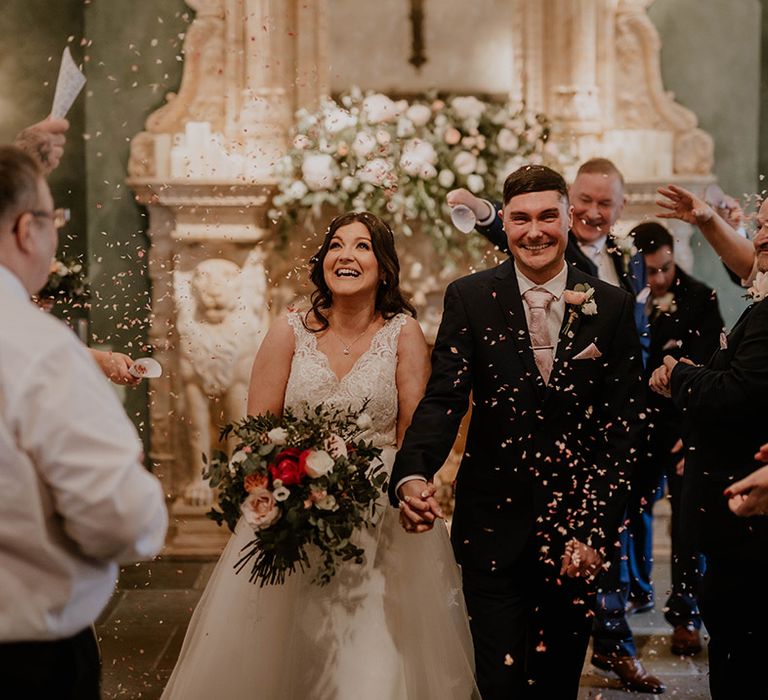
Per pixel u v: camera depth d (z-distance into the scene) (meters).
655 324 4.59
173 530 6.03
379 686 3.12
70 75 3.53
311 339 3.40
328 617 3.21
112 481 2.02
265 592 3.24
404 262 6.12
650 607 5.12
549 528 3.24
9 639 2.10
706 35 6.52
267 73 6.24
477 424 3.35
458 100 6.04
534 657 3.35
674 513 4.53
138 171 6.24
